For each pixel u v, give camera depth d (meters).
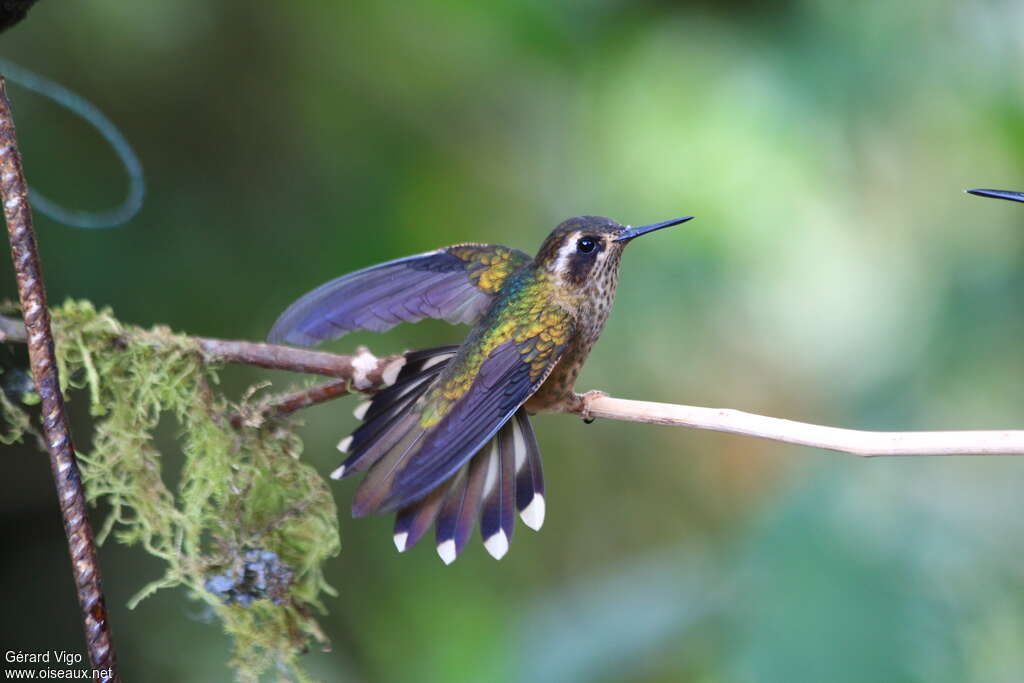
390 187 9.94
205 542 7.10
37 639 8.89
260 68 9.74
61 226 9.01
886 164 9.47
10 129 4.67
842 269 9.71
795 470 8.16
